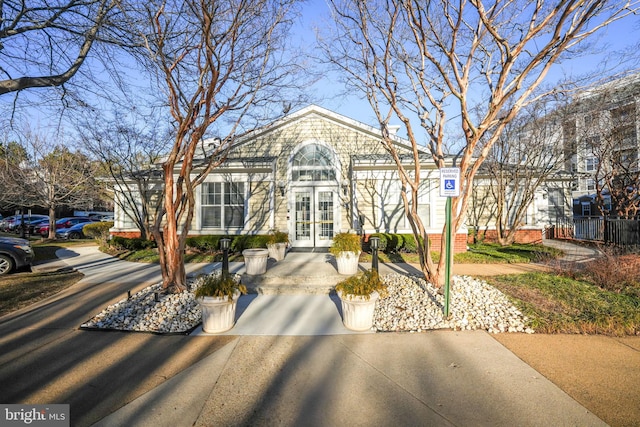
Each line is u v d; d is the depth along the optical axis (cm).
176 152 609
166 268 626
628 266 654
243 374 339
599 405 280
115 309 538
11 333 454
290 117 1234
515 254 1059
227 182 1252
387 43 638
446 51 564
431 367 351
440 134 637
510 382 318
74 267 966
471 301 556
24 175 1622
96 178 1380
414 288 633
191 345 414
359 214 1192
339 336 443
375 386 314
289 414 271
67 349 401
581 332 445
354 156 1202
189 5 538
